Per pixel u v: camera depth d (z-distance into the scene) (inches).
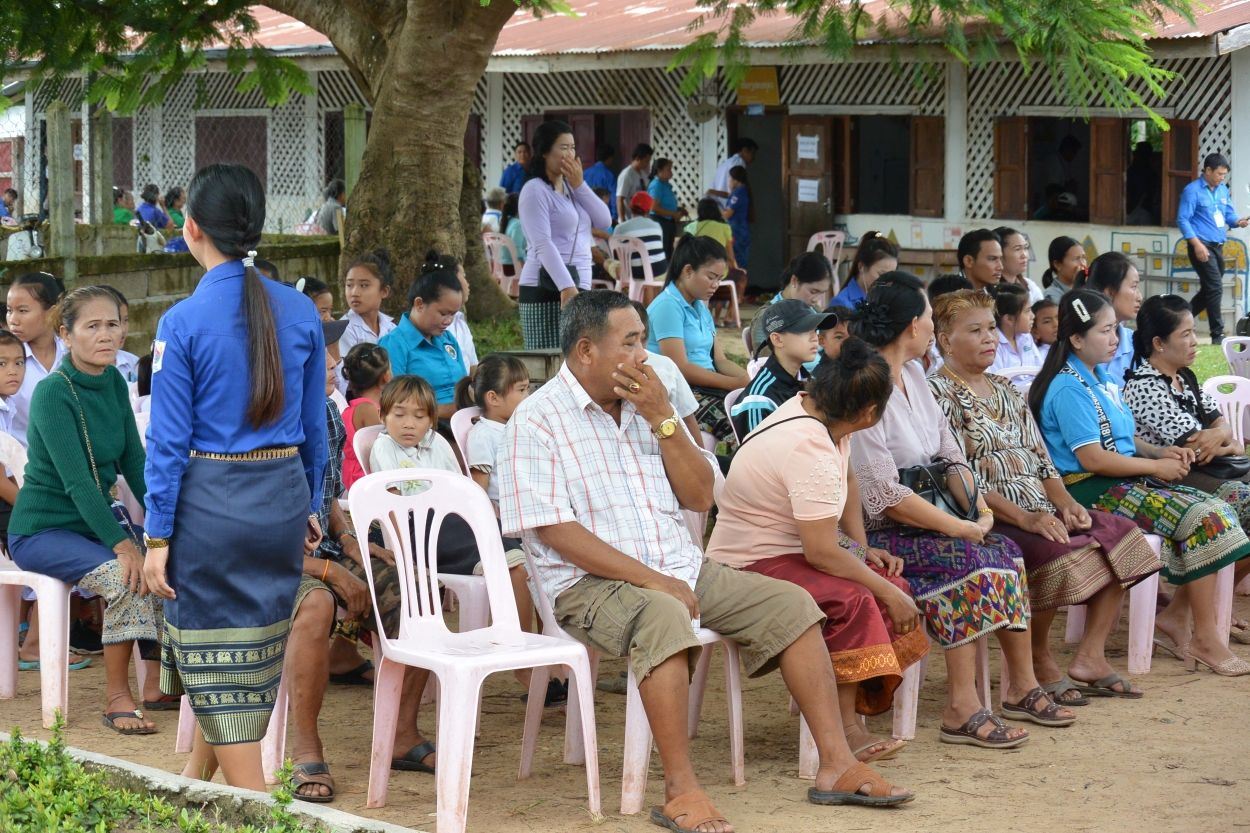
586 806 165.6
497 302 545.6
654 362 251.0
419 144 428.5
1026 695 200.1
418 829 157.8
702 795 155.6
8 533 201.5
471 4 408.8
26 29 374.6
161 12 401.1
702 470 175.2
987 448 211.2
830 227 675.4
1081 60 458.0
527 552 174.4
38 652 230.8
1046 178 628.7
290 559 153.3
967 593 189.5
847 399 174.9
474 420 239.3
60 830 125.3
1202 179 526.6
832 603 175.2
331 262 546.0
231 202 148.0
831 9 451.2
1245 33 486.0
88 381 192.5
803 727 175.8
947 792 169.6
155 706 205.8
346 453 230.1
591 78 741.9
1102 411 232.5
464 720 152.5
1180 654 235.0
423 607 176.7
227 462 147.7
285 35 768.3
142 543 203.5
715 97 697.6
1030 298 328.8
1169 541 227.1
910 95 641.6
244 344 147.4
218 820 134.3
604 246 564.4
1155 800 165.8
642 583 164.4
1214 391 273.3
